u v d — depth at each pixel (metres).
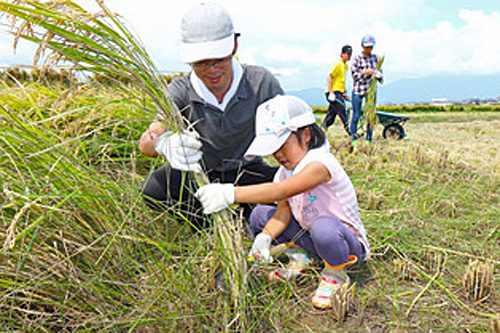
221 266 1.60
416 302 1.67
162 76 1.60
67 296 1.39
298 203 1.82
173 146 1.60
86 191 1.54
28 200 1.25
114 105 2.18
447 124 11.45
